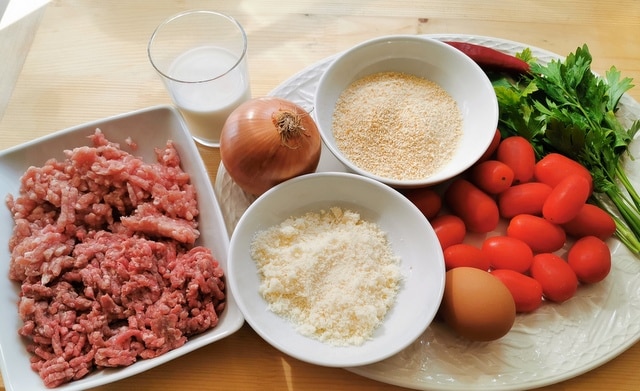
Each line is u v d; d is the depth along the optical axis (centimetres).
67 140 106
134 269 91
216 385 92
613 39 129
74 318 90
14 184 103
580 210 97
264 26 130
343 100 115
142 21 131
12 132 117
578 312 96
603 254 95
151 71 125
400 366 90
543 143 111
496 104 107
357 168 101
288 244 99
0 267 94
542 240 99
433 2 134
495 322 86
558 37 129
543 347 92
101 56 126
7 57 126
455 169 104
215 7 133
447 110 115
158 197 100
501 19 132
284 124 94
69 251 96
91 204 101
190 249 99
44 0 133
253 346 95
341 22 131
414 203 102
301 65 126
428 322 85
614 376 92
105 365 86
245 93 112
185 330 89
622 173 107
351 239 97
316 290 94
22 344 89
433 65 117
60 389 82
